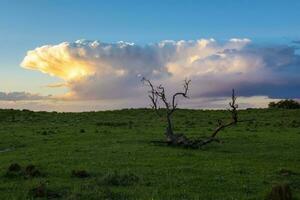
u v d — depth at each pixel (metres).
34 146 45.75
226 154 38.62
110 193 21.48
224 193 22.09
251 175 27.30
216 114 97.81
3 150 45.22
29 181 25.02
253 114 95.50
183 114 98.12
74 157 35.41
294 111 96.62
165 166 30.78
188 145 44.38
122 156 35.94
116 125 74.44
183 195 21.59
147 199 20.62
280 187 20.12
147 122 81.69
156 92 50.91
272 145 46.53
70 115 96.00
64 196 21.42
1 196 21.50
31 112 97.38
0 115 88.69
